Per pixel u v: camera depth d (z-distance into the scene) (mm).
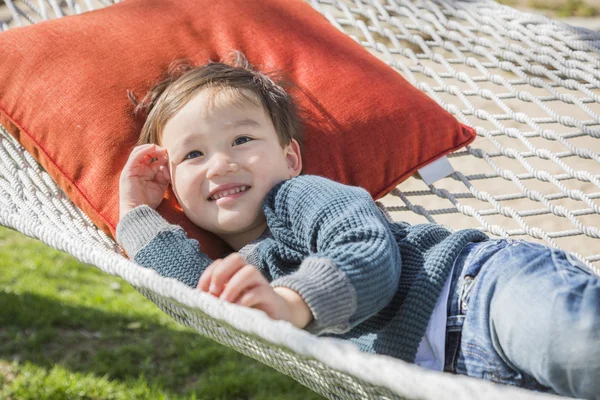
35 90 1973
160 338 3424
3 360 3211
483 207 3633
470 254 1439
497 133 2160
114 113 1909
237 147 1645
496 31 2500
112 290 3854
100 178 1824
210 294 1144
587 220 3473
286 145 1784
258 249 1524
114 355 3270
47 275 3930
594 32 2432
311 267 1268
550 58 2342
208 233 1699
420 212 1996
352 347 946
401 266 1425
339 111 2016
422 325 1376
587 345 1214
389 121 2035
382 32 2488
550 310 1247
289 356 1154
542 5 5625
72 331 3449
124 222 1622
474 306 1364
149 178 1746
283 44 2160
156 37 2098
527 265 1335
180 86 1744
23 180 1880
